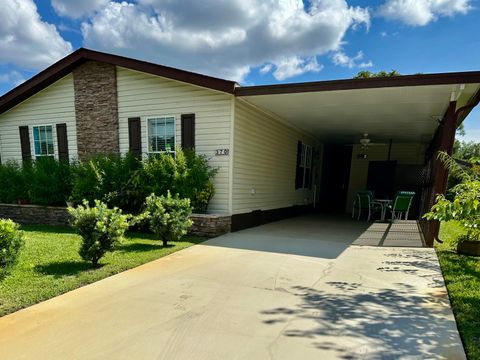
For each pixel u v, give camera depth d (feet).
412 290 10.07
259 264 12.96
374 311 8.34
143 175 21.17
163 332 7.04
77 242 16.81
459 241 15.69
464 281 10.82
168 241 17.49
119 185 21.85
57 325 7.32
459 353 6.28
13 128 30.01
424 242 18.66
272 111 24.14
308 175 38.04
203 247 16.19
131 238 18.38
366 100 19.45
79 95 26.32
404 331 7.22
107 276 11.05
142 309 8.29
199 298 9.13
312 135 37.14
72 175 24.40
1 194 27.94
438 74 15.03
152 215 15.80
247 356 6.12
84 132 26.40
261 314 8.07
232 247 16.26
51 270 11.47
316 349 6.40
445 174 17.42
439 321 7.77
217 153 21.03
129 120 24.30
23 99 28.71
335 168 45.62
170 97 22.48
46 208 24.89
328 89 17.15
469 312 8.18
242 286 10.24
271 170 27.25
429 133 30.76
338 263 13.38
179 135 22.30
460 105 19.72
